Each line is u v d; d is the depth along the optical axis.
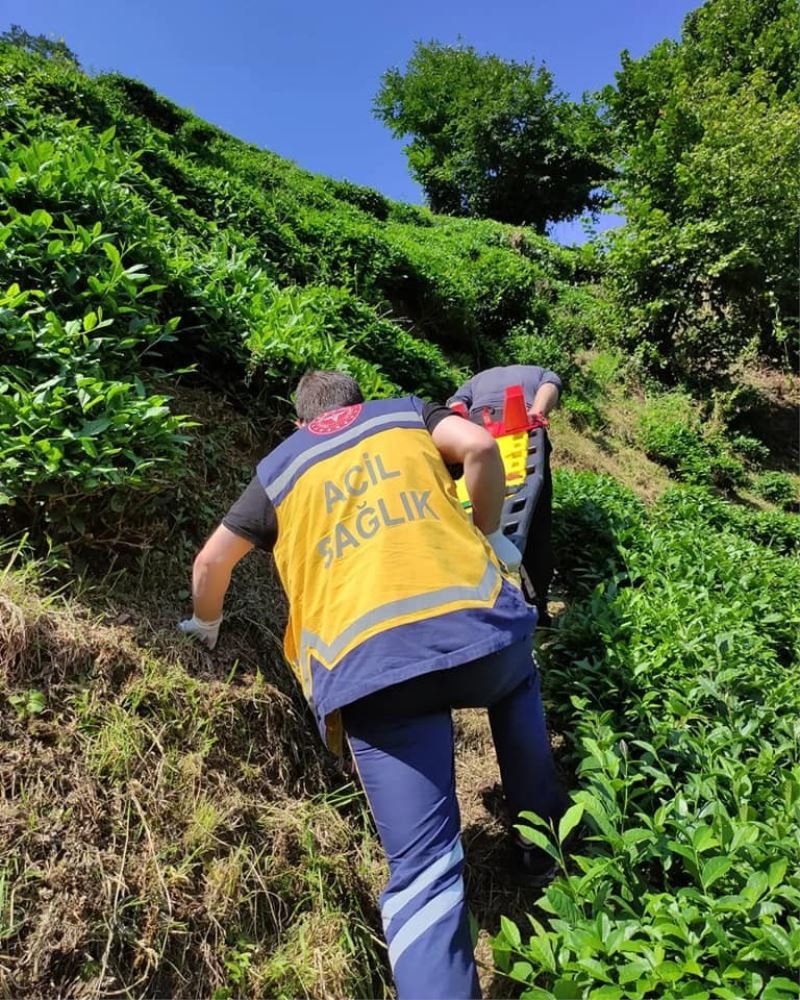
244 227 6.32
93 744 1.81
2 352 2.42
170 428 2.36
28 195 3.09
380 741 1.69
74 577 2.19
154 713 1.97
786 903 1.76
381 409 2.03
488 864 2.25
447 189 31.55
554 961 1.54
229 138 15.65
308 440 1.98
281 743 2.20
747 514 7.92
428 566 1.72
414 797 1.64
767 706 2.72
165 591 2.41
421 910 1.53
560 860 1.65
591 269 14.42
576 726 2.60
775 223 12.69
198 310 3.30
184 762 1.92
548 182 29.78
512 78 29.62
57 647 1.92
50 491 2.13
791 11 21.09
